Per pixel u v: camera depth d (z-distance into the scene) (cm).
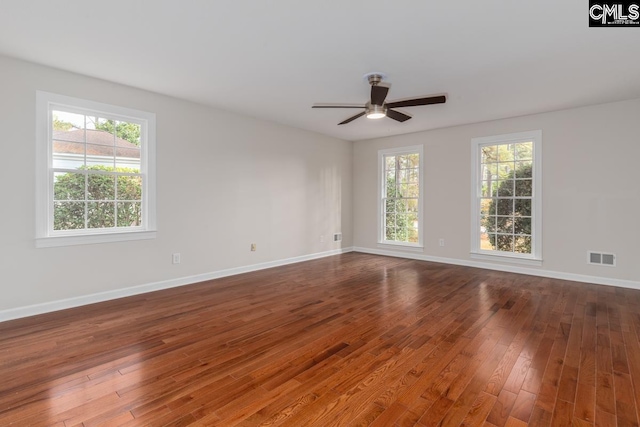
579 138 442
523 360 230
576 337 267
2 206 297
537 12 224
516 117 489
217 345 254
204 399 186
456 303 354
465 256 549
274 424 166
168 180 409
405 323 299
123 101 369
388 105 349
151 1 214
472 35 256
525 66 313
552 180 463
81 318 307
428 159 588
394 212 648
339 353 242
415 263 571
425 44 271
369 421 168
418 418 171
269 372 215
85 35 258
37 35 258
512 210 505
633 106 407
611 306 343
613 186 421
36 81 312
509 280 452
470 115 481
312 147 607
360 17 232
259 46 277
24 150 307
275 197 542
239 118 485
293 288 414
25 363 223
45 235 321
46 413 172
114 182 372
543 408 177
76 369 216
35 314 314
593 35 254
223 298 372
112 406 178
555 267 463
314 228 615
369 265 555
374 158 668
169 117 408
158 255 403
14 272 304
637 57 293
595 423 165
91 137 355
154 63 311
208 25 244
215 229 460
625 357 233
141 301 359
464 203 547
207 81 358
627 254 414
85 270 346
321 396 190
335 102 432
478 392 193
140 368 219
